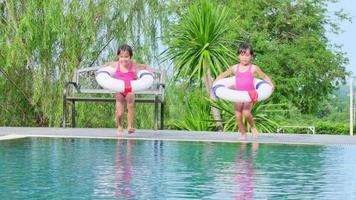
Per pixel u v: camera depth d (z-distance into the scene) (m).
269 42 34.12
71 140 8.23
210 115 16.83
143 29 17.56
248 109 8.81
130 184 4.31
